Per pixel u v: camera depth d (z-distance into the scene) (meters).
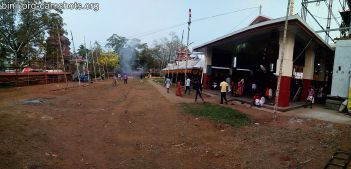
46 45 40.81
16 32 36.25
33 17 37.03
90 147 8.49
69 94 20.94
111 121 11.86
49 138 8.64
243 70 26.83
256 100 17.33
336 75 18.16
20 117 10.57
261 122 12.87
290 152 8.28
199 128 11.41
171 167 7.31
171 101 18.56
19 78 28.19
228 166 7.40
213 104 17.00
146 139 9.77
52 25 38.66
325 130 11.02
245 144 9.32
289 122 12.80
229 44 24.14
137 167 7.21
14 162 6.50
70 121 11.20
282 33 16.77
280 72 13.44
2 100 15.14
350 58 17.56
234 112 14.02
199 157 8.12
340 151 8.27
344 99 17.53
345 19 22.42
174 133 10.62
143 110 14.68
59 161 7.07
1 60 33.31
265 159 7.77
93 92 24.03
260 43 22.25
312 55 21.62
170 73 45.41
